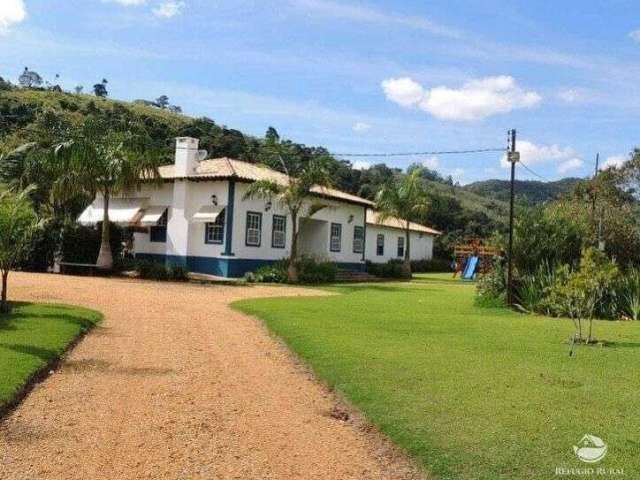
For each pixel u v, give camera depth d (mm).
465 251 46188
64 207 32438
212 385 8359
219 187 28438
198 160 30047
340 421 6961
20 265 28125
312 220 33594
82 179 26516
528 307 17984
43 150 27859
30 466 5418
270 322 13695
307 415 7160
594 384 8359
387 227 46312
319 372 8984
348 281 32156
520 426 6441
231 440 6258
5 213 12836
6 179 26281
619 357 10477
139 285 22781
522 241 19422
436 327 13633
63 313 13281
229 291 22234
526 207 20547
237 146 51562
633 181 37531
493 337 12414
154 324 13281
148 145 27547
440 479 5211
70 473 5305
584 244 19547
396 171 80188
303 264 29547
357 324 13641
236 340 11766
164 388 8086
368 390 7840
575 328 13703
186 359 9898
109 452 5812
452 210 73875
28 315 12758
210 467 5547
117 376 8617
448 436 6141
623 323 15836
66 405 7184
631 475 5230
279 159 28609
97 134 27266
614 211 33969
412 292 25141
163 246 30156
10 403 7012
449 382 8273
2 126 43938
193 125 60344
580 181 40406
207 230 28875
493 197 112250
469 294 24672
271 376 8992
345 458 5836
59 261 28562
